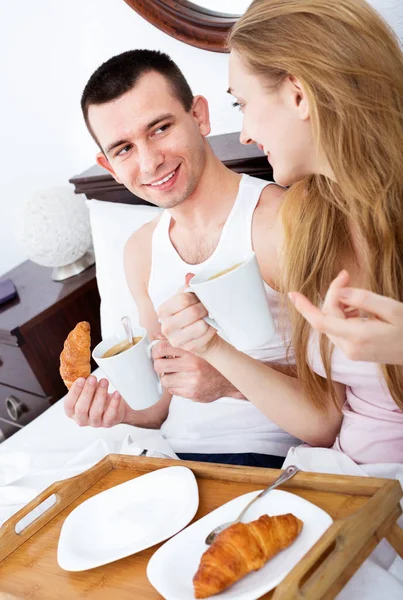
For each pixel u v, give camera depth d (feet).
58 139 7.88
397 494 2.82
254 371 3.78
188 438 4.67
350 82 3.02
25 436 5.48
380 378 3.59
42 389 6.66
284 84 3.13
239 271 2.75
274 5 3.10
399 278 3.34
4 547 3.26
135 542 3.03
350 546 2.57
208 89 6.23
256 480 3.22
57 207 6.84
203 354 3.54
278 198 4.36
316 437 4.00
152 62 4.12
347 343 2.45
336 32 3.00
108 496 3.40
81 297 6.91
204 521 2.97
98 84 4.09
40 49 7.43
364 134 3.09
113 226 6.05
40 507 4.19
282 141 3.26
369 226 3.30
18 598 2.95
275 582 2.48
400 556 2.86
